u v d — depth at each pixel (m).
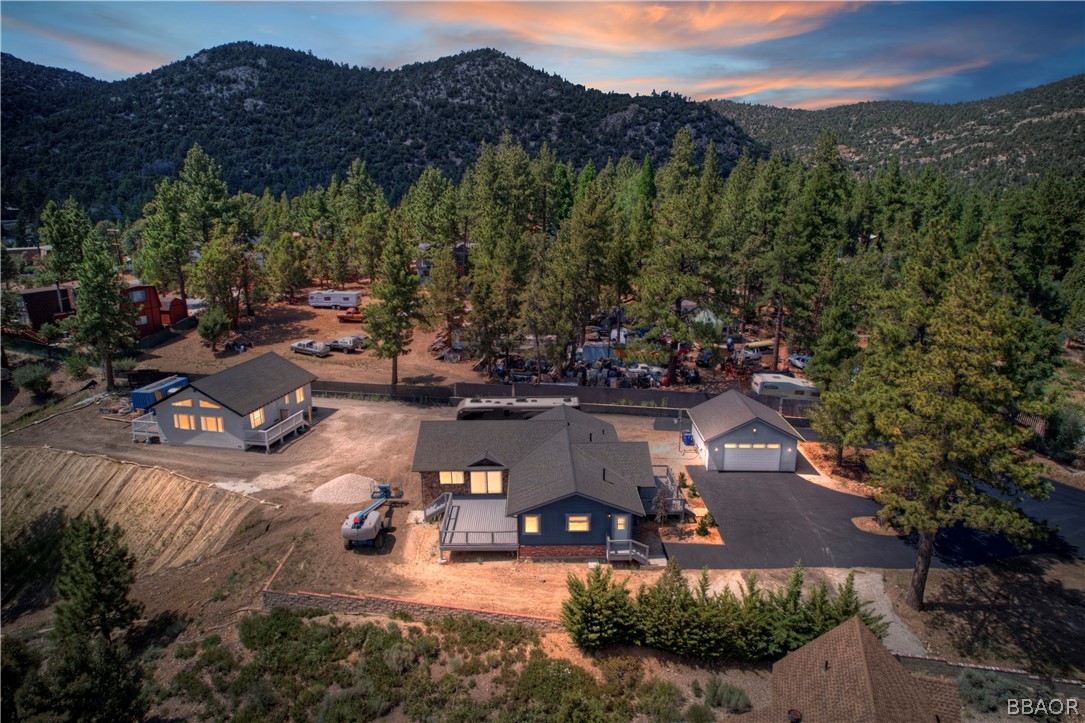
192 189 97.94
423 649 27.52
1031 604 30.48
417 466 37.72
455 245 92.25
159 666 28.09
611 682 25.58
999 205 92.75
